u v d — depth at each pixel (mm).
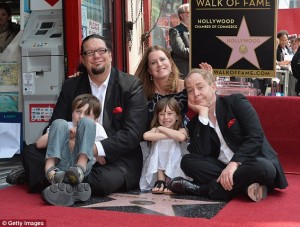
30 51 5398
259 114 4754
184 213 3305
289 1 16969
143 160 4246
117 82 4148
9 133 5594
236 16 4855
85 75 4270
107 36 6570
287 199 3713
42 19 5605
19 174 4250
